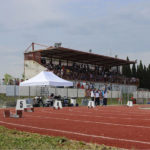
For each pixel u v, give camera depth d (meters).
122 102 37.28
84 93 33.62
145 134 7.59
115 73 52.28
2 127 8.70
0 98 25.88
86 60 45.12
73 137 7.07
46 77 23.34
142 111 19.55
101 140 6.61
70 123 10.52
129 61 47.56
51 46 36.03
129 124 10.26
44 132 7.97
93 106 25.33
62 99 26.53
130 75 75.38
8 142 5.96
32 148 5.33
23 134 7.30
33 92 28.95
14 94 27.09
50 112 17.44
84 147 5.55
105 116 14.32
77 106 27.80
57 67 39.44
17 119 12.23
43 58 39.41
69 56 41.06
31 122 10.86
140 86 78.25
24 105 13.52
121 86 48.41
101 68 51.00
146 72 79.50
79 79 40.53
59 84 23.53
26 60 39.19
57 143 5.95
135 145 5.95
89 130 8.42
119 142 6.33
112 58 43.25
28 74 38.78
